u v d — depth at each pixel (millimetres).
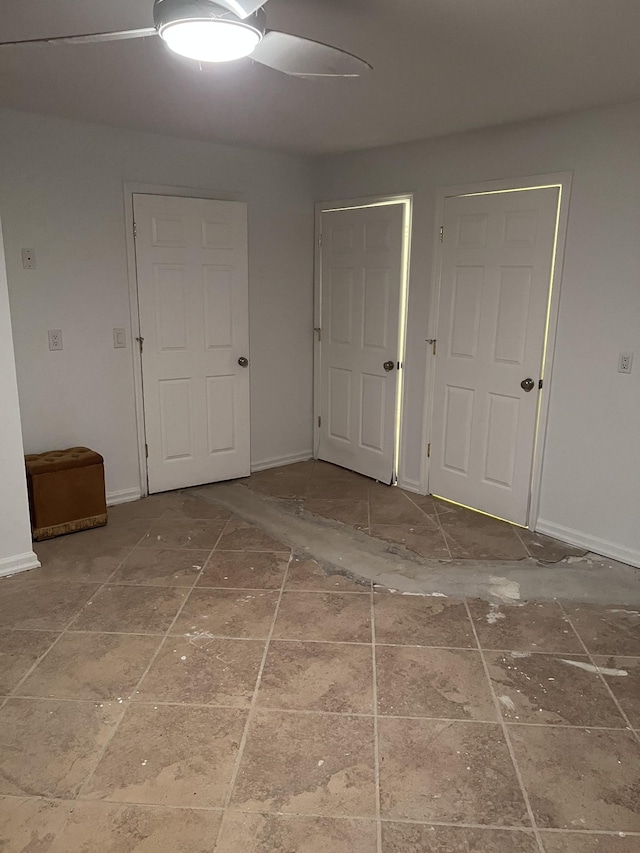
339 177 4328
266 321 4473
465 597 2842
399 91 2713
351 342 4480
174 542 3395
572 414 3281
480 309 3625
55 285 3475
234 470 4449
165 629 2564
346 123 3322
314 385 4863
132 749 1929
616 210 2953
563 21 1951
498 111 3025
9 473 2930
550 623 2639
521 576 3033
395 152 3926
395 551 3307
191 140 3818
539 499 3510
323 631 2564
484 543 3402
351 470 4672
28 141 3246
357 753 1923
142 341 3859
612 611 2734
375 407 4379
